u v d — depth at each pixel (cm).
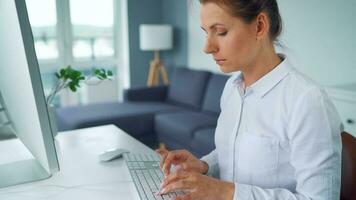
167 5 492
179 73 429
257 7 79
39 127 82
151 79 473
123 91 427
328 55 287
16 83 82
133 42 496
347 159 94
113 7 498
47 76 466
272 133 91
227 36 81
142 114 360
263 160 92
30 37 72
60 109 382
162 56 517
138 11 492
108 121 343
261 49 87
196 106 390
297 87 85
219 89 360
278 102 89
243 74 99
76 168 119
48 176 110
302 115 80
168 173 99
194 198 79
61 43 468
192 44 449
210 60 418
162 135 349
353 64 268
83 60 490
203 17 82
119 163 125
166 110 381
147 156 124
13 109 94
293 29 314
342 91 227
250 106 97
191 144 303
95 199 94
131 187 103
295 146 81
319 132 77
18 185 104
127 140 154
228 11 78
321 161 77
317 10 291
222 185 81
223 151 107
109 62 512
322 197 76
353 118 221
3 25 77
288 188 90
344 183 94
